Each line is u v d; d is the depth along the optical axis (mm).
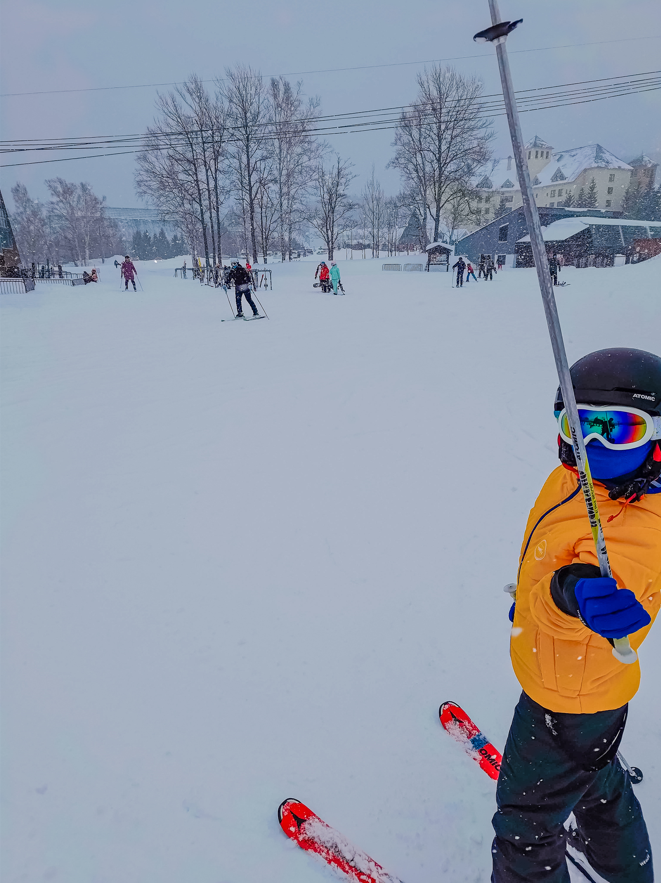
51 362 9008
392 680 2369
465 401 6141
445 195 55344
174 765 2004
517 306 14688
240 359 8906
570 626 1069
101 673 2465
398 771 1957
